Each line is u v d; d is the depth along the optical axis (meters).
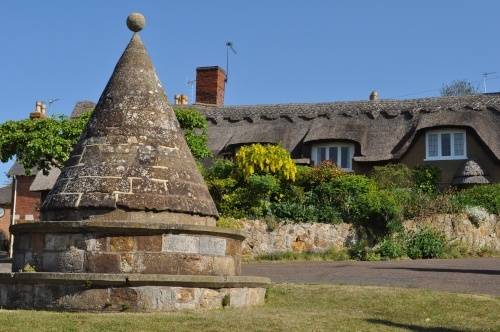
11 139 22.98
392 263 18.78
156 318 8.84
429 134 29.39
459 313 10.33
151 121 11.15
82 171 10.65
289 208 21.69
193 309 9.71
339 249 21.19
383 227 21.50
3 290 10.05
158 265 9.83
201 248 10.23
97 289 9.45
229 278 10.12
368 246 21.25
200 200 10.91
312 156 30.33
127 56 11.70
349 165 30.12
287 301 11.50
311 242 21.28
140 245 9.82
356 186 22.28
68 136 23.39
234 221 21.28
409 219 21.97
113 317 8.89
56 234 10.02
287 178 23.25
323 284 13.36
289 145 30.69
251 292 10.87
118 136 10.89
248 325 8.66
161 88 11.77
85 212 10.31
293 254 20.97
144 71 11.60
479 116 29.47
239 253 11.18
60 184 10.79
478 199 23.98
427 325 9.45
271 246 21.28
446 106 31.23
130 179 10.45
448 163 28.81
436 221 22.19
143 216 10.29
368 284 13.67
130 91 11.32
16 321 8.55
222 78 37.50
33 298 9.74
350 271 16.30
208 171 24.84
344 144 30.22
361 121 31.47
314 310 10.50
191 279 9.67
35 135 22.86
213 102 36.81
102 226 9.72
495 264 18.05
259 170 23.27
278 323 8.88
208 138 31.75
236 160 23.72
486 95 32.19
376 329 8.90
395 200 22.02
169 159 10.93
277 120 32.50
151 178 10.55
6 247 42.28
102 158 10.70
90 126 11.26
